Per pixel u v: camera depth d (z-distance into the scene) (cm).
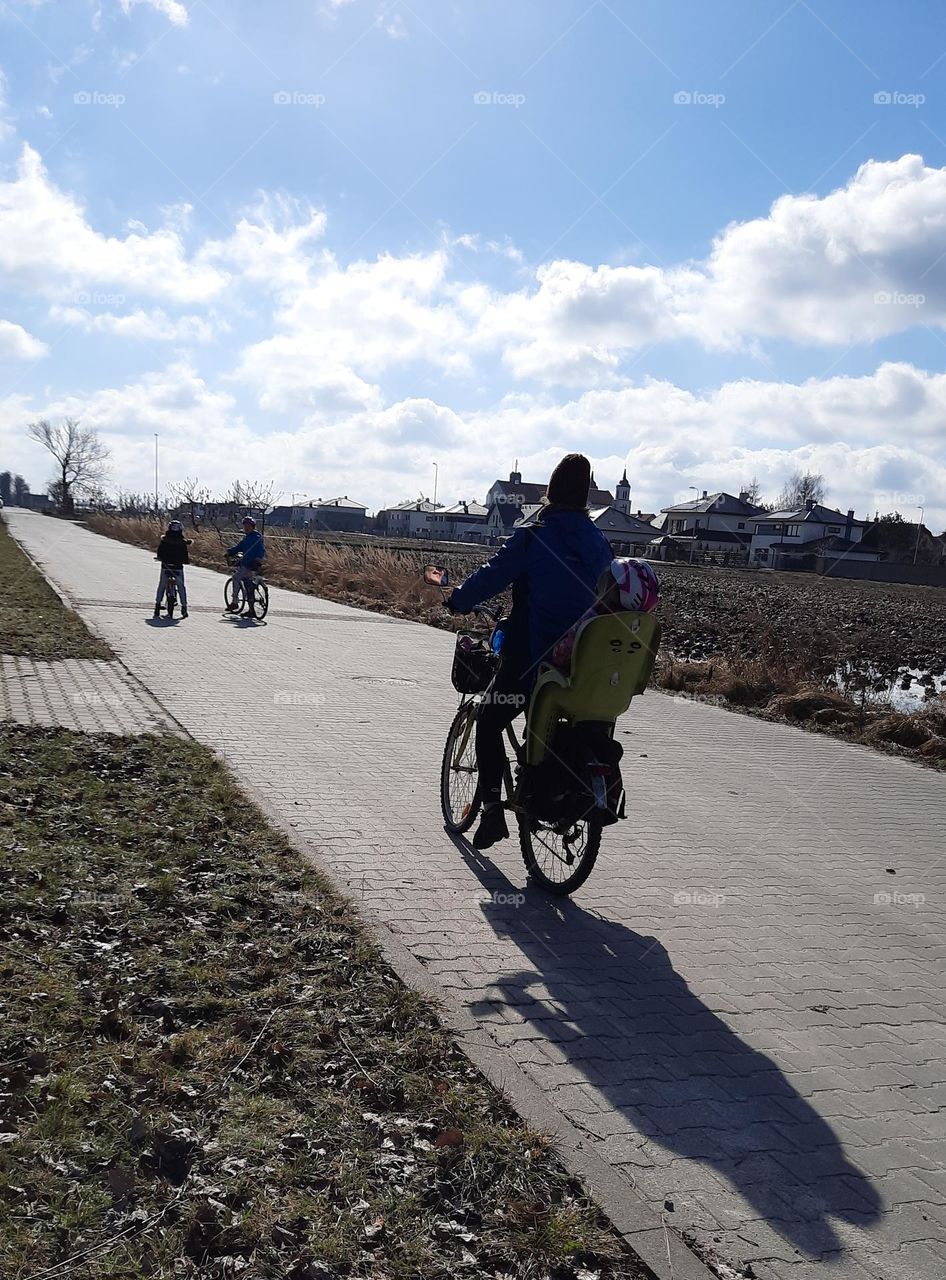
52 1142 282
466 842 627
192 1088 318
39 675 1086
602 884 580
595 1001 423
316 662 1397
